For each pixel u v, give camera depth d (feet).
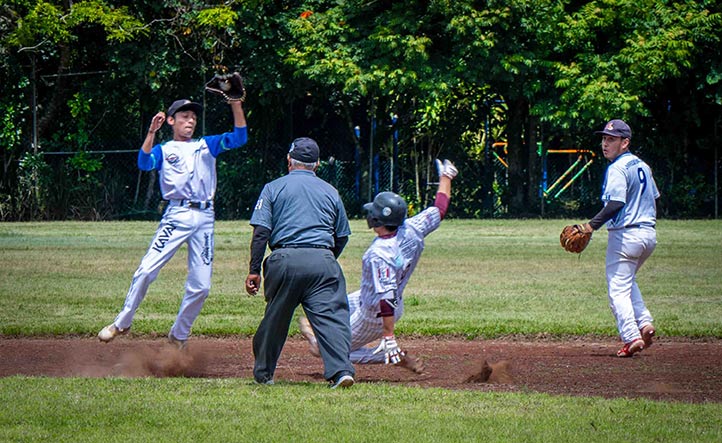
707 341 73.67
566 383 57.36
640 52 174.60
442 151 191.21
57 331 74.33
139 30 174.91
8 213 183.21
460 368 62.69
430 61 179.01
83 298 90.43
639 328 67.51
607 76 177.47
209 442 40.37
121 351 67.92
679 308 86.79
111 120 187.21
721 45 180.75
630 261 66.59
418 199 191.83
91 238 146.20
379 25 177.47
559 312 84.17
